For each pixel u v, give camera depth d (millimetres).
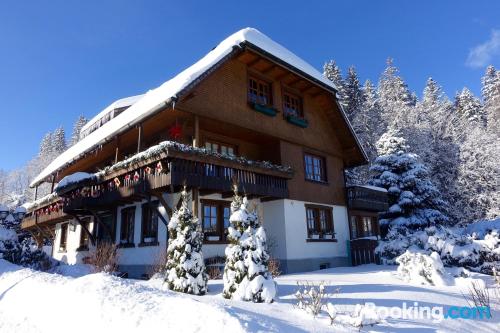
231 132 15641
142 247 14250
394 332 5352
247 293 6770
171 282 8086
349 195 19859
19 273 8641
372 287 8633
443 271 10328
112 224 16844
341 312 6105
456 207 30141
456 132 33750
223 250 13805
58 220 21594
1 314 6223
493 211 28625
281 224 15750
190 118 13859
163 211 13398
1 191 62531
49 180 23438
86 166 21312
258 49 14914
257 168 13992
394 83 45500
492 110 46594
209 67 13000
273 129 16531
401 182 25422
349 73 41594
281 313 5848
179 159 11500
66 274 12805
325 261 17219
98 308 5266
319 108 20031
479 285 9734
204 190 12828
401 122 34500
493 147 31047
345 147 20844
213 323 4465
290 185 16547
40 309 5930
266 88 17188
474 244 13633
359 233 20625
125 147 17828
